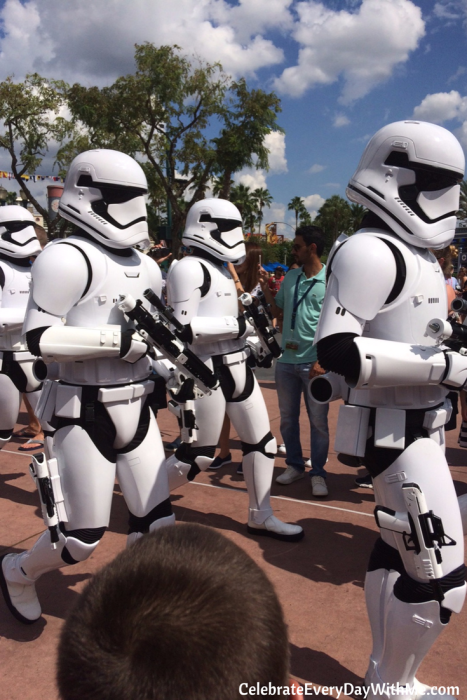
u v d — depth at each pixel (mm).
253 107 16453
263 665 715
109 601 724
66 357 2260
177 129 16875
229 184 18219
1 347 4141
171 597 707
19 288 4520
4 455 5277
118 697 666
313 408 4242
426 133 2016
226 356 3367
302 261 4336
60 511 2342
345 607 2805
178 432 5992
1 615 2768
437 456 1993
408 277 2002
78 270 2328
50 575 3141
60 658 738
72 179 2469
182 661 671
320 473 4312
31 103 16688
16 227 4512
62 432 2381
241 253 3533
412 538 1858
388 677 2023
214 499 4242
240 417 3492
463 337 2025
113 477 2441
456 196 2096
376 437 1991
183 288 3309
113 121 16375
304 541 3543
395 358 1888
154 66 15617
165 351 2449
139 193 2508
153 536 823
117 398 2367
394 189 2053
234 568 765
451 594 1883
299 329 4316
